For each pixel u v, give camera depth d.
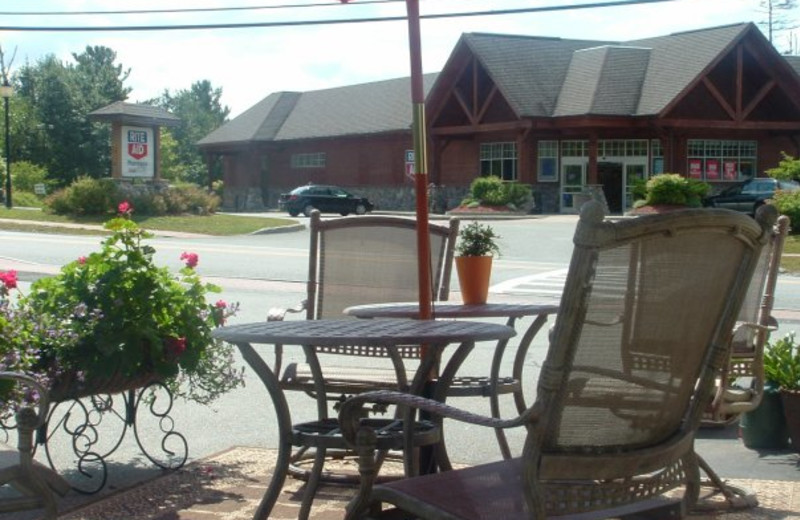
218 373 6.09
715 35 44.50
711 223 3.19
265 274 19.88
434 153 49.38
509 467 3.69
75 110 73.81
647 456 3.33
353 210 49.75
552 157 45.69
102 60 96.88
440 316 5.55
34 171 64.75
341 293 6.77
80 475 5.87
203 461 6.09
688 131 45.09
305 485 5.45
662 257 3.16
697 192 38.56
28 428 3.88
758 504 5.18
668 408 3.42
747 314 5.66
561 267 22.22
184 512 5.06
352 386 5.40
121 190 38.59
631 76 44.94
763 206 3.48
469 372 9.39
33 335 5.21
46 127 73.12
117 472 5.93
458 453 6.42
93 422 7.20
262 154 62.78
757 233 3.43
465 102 47.59
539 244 28.47
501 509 3.22
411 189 52.66
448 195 49.22
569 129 44.84
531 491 3.09
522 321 13.37
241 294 16.47
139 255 5.64
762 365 5.53
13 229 33.41
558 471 3.14
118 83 78.06
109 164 74.69
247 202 62.59
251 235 33.00
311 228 6.74
